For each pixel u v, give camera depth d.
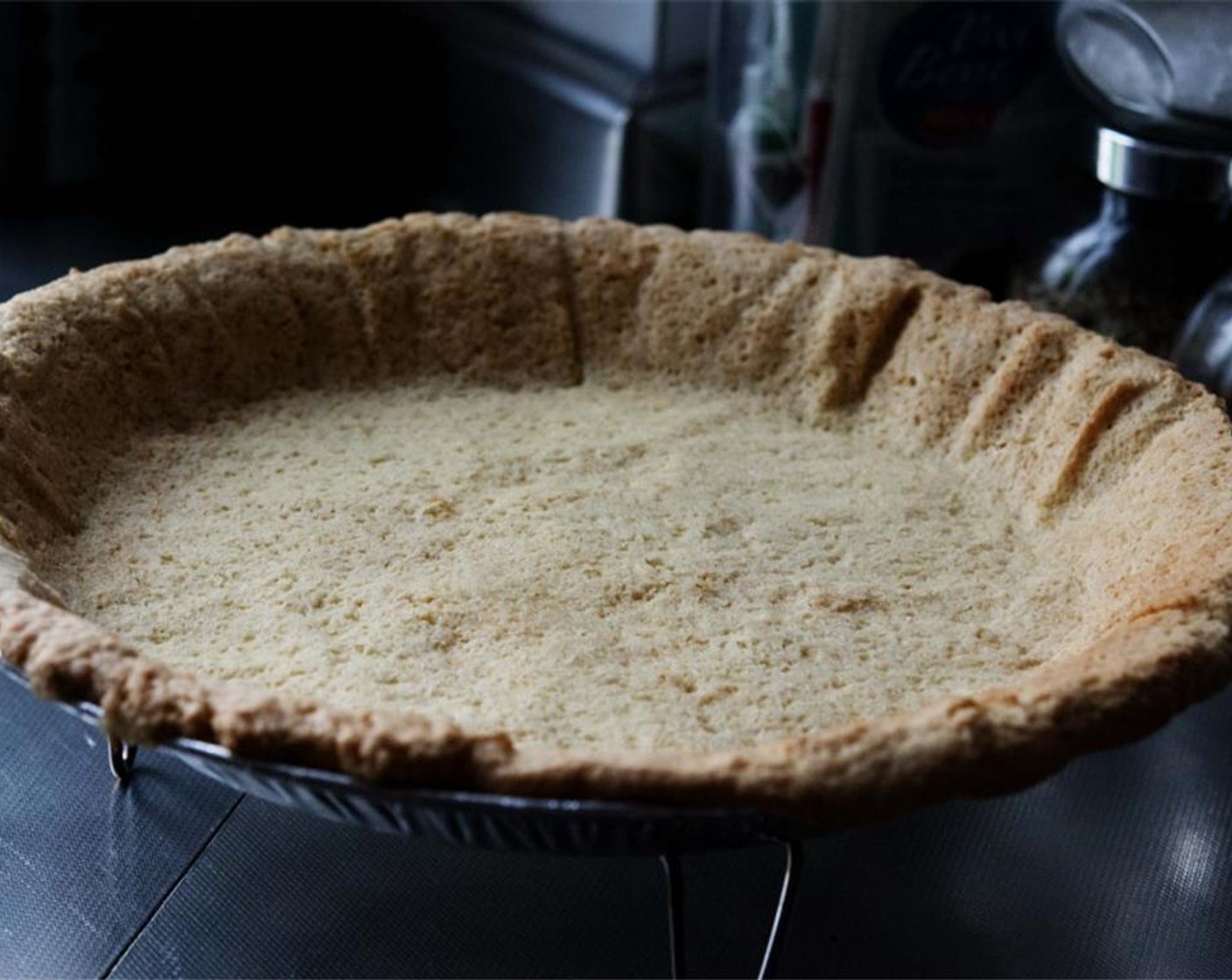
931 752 0.41
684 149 0.77
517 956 0.47
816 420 0.59
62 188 0.79
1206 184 0.62
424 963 0.47
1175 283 0.64
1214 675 0.44
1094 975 0.47
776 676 0.48
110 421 0.56
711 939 0.47
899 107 0.68
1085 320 0.65
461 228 0.61
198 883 0.49
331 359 0.59
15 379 0.53
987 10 0.66
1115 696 0.42
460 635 0.49
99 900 0.48
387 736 0.40
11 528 0.50
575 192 0.78
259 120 0.84
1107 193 0.65
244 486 0.55
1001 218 0.70
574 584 0.51
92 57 0.77
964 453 0.57
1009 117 0.69
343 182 0.83
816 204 0.70
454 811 0.40
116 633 0.49
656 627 0.50
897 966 0.47
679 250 0.61
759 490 0.55
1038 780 0.42
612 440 0.57
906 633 0.50
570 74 0.77
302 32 0.83
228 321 0.58
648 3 0.74
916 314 0.58
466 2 0.80
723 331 0.60
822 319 0.59
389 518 0.53
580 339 0.61
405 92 0.83
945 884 0.49
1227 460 0.51
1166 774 0.53
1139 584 0.49
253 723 0.41
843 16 0.66
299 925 0.48
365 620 0.50
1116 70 0.62
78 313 0.56
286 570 0.51
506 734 0.42
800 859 0.43
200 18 0.80
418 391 0.59
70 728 0.53
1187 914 0.49
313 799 0.42
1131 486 0.53
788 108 0.69
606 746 0.45
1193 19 0.59
